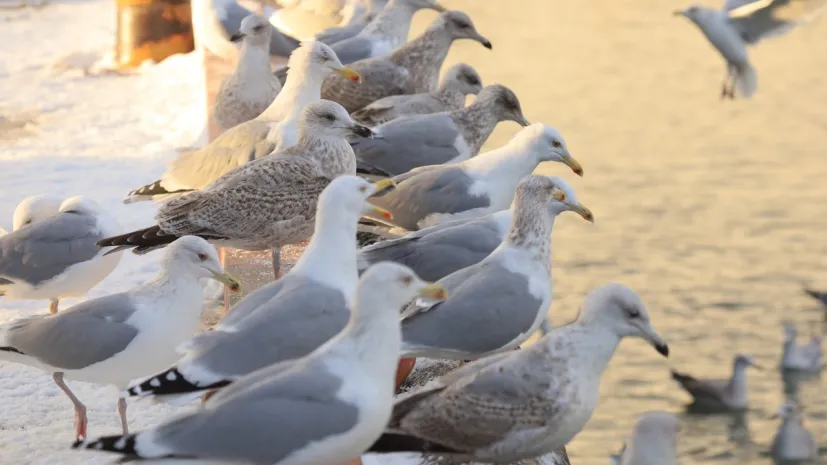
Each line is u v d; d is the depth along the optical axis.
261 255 14.09
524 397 8.93
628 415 27.08
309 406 7.85
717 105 51.19
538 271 10.56
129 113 23.25
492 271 10.46
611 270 34.91
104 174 18.89
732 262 35.56
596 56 58.75
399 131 14.73
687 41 61.94
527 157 13.27
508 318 10.24
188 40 28.83
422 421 9.06
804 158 44.75
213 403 8.04
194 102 23.30
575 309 32.09
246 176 12.53
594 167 43.53
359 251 11.43
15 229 13.52
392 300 7.98
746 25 12.34
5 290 12.48
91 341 9.91
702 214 39.22
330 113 12.81
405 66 17.89
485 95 15.13
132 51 28.47
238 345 9.12
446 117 15.01
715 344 30.81
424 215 13.03
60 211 12.70
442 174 13.16
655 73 56.06
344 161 12.95
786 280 34.44
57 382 10.23
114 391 11.45
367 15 22.42
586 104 50.78
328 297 9.45
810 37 64.19
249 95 17.17
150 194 14.50
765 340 31.12
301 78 14.59
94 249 12.45
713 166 43.81
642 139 46.66
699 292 33.56
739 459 26.97
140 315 10.02
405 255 11.36
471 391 8.98
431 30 18.03
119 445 7.79
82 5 38.06
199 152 14.41
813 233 37.69
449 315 10.18
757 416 28.17
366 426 7.94
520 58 58.03
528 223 10.62
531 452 9.21
